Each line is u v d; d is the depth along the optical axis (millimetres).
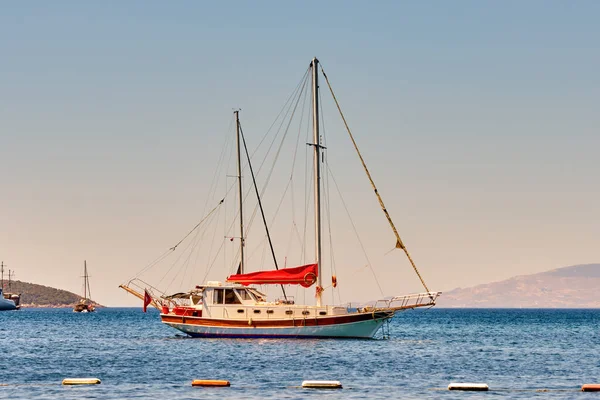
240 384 101562
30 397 91062
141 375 110750
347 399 90375
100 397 91125
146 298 168250
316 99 160375
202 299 158500
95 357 138625
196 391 95688
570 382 106750
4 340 194875
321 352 139250
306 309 154375
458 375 113312
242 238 182250
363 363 125312
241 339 156250
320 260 155625
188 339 177250
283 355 134375
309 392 95062
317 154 157875
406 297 157500
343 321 154375
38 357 140125
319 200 157000
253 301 157000
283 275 153250
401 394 94188
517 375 114875
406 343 173125
